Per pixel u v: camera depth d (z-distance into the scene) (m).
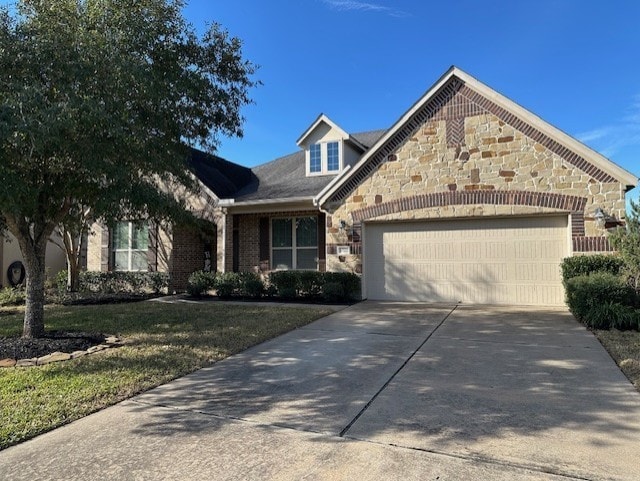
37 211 7.37
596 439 3.55
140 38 8.18
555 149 10.68
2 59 6.00
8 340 7.36
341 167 15.64
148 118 8.07
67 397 4.64
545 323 8.69
